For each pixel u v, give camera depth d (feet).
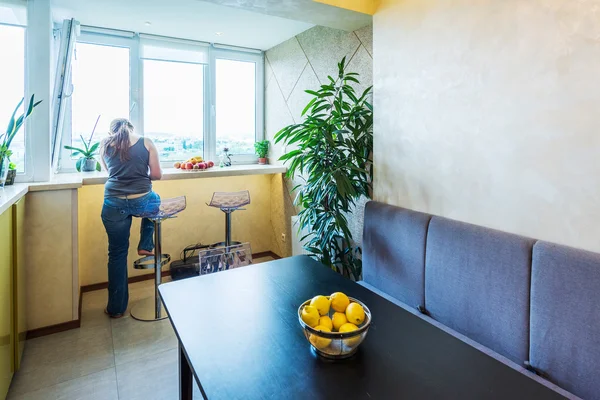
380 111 8.12
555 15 4.87
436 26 6.64
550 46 4.94
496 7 5.60
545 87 5.03
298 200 9.75
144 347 8.02
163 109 12.60
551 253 4.80
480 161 5.99
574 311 4.52
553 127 4.97
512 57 5.42
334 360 3.66
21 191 7.17
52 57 9.36
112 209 9.03
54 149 9.70
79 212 10.61
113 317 9.39
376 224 7.86
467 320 5.90
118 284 9.30
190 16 10.43
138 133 12.15
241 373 3.44
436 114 6.75
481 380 3.37
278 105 13.53
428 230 6.64
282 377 3.38
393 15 7.64
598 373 4.29
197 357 3.68
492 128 5.77
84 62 11.22
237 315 4.61
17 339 6.82
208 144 13.46
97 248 11.26
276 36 12.32
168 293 5.29
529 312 5.03
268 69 14.11
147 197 9.33
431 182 6.93
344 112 9.78
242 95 14.16
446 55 6.48
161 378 6.93
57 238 8.55
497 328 5.43
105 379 6.88
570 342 4.56
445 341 4.05
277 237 14.06
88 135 11.42
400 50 7.50
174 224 12.44
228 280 5.83
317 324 3.73
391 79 7.77
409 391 3.21
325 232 8.96
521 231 5.44
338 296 3.99
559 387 4.66
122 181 9.05
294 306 4.89
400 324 4.44
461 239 6.00
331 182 8.36
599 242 4.57
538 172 5.18
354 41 9.58
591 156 4.59
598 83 4.48
